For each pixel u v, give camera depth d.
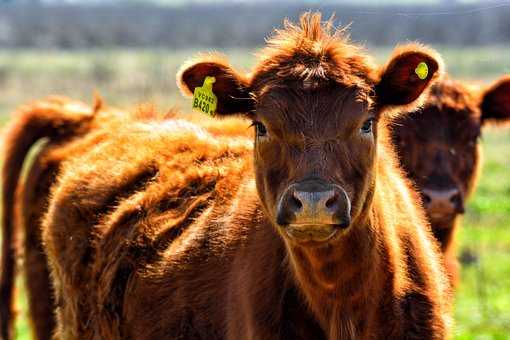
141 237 14.43
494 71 68.94
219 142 15.39
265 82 11.46
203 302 13.04
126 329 14.28
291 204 10.28
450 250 17.19
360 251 11.16
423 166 16.66
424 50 11.48
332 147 10.70
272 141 11.05
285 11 126.25
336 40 11.73
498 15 89.38
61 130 19.38
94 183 15.74
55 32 126.69
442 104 17.02
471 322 23.78
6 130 19.81
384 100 11.77
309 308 11.71
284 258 11.86
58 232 15.84
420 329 11.93
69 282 15.52
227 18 126.56
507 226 35.09
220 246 13.12
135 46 114.75
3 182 19.64
